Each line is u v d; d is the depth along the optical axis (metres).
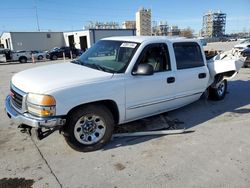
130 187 2.97
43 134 3.51
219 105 6.14
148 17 87.12
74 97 3.38
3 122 5.09
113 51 4.29
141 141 4.14
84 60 4.55
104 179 3.12
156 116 5.16
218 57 6.54
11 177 3.17
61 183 3.05
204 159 3.56
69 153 3.75
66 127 3.56
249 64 12.49
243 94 7.28
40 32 45.81
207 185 2.99
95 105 3.69
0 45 52.28
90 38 42.53
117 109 3.88
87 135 3.75
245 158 3.60
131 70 3.93
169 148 3.90
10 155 3.71
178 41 4.72
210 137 4.29
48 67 4.35
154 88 4.23
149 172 3.26
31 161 3.54
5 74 14.07
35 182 3.07
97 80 3.60
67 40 48.47
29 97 3.31
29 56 29.02
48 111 3.24
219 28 104.31
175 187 2.96
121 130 4.46
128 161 3.54
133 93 3.97
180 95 4.77
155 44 4.29
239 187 2.95
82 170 3.32
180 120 5.08
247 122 5.00
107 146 3.97
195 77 4.96
